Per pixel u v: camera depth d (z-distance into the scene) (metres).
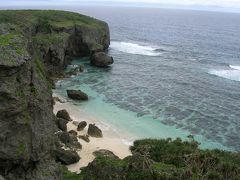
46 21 110.06
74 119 58.91
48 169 25.22
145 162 33.75
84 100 69.56
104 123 58.59
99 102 69.25
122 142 51.69
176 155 38.97
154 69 101.12
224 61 119.81
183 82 87.56
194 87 83.56
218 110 68.75
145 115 63.78
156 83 86.00
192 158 37.59
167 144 42.44
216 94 78.88
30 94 24.17
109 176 33.44
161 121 61.56
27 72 24.25
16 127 23.06
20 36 26.17
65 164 42.84
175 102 72.12
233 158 41.56
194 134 57.19
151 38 180.50
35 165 24.47
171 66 106.25
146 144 42.22
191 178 33.28
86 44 112.50
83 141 50.53
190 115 65.31
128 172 33.41
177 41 171.25
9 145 22.73
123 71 96.75
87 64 103.19
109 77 89.31
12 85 22.97
